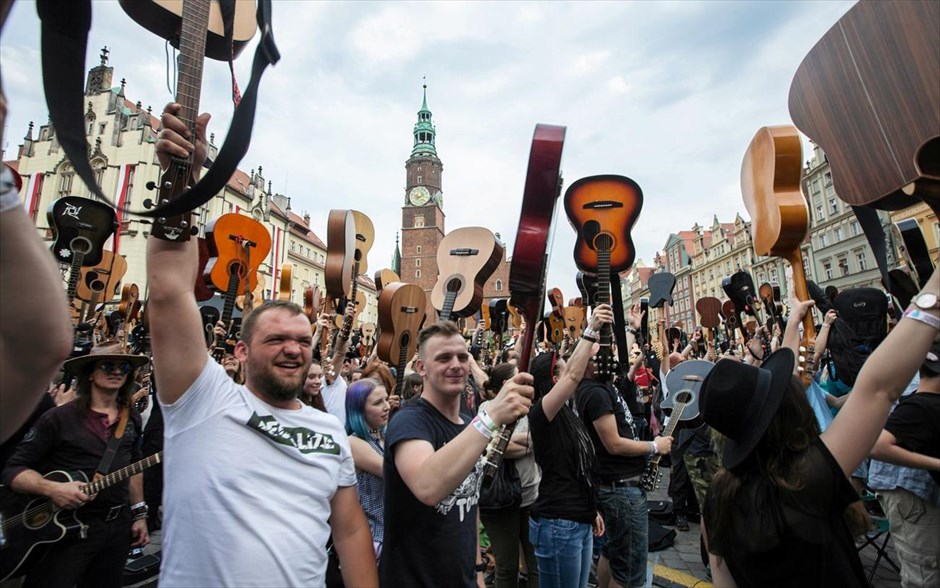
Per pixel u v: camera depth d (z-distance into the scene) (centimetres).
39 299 83
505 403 158
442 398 226
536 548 304
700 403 179
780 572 147
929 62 129
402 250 6325
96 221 457
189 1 131
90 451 311
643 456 347
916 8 132
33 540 281
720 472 174
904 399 256
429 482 163
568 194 314
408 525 201
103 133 3384
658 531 529
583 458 300
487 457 154
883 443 245
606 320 278
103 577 312
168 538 159
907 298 270
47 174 3469
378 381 338
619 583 323
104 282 659
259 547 155
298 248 4894
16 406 88
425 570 196
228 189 3934
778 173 245
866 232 231
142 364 343
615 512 329
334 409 409
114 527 314
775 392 161
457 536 206
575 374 277
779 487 150
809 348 236
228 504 157
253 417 174
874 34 145
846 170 157
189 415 167
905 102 135
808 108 173
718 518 165
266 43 110
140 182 3291
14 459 293
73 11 99
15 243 80
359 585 189
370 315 5828
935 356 247
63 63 100
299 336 187
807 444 153
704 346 866
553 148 163
